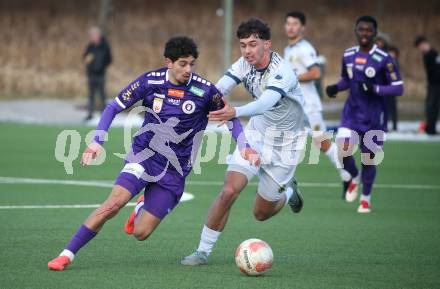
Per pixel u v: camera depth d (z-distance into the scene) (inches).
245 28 841.5
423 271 815.1
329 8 4965.6
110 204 788.0
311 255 890.7
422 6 4859.7
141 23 4276.6
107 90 3442.4
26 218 1098.7
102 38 2721.5
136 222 812.6
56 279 751.1
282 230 1048.2
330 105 3270.2
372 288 741.9
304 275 790.5
